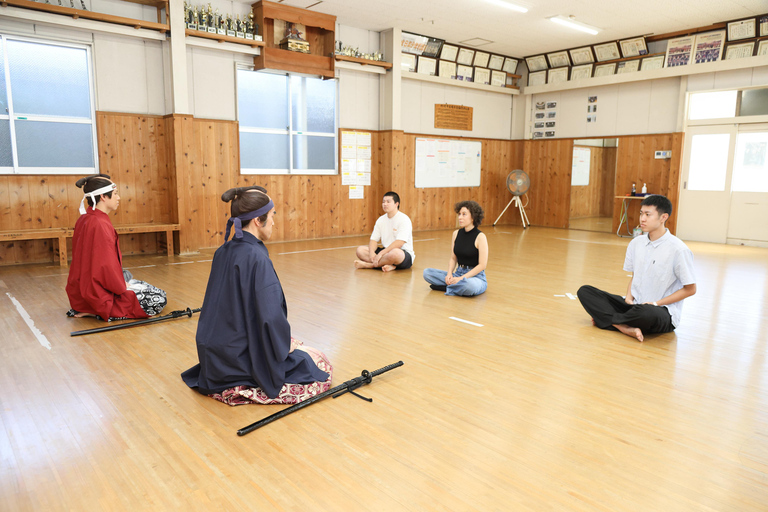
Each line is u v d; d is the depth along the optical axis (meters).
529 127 11.20
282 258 6.57
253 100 7.52
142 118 6.53
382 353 3.09
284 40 7.59
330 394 2.43
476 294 4.54
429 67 9.56
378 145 9.17
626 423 2.22
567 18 8.02
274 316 2.15
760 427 2.20
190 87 6.89
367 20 8.18
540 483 1.76
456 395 2.50
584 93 10.23
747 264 6.44
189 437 2.06
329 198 8.60
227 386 2.35
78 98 6.09
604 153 13.57
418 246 7.82
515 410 2.34
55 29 5.82
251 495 1.68
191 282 5.00
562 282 5.22
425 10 7.65
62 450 1.95
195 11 6.64
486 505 1.64
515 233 9.78
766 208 8.09
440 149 10.10
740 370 2.88
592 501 1.66
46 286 4.75
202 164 7.02
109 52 6.22
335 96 8.46
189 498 1.66
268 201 2.21
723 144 8.48
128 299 3.61
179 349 3.10
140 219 6.69
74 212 6.18
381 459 1.91
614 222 9.77
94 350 3.07
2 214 5.73
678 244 3.36
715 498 1.69
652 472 1.84
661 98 9.14
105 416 2.23
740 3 7.21
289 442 2.03
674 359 3.05
